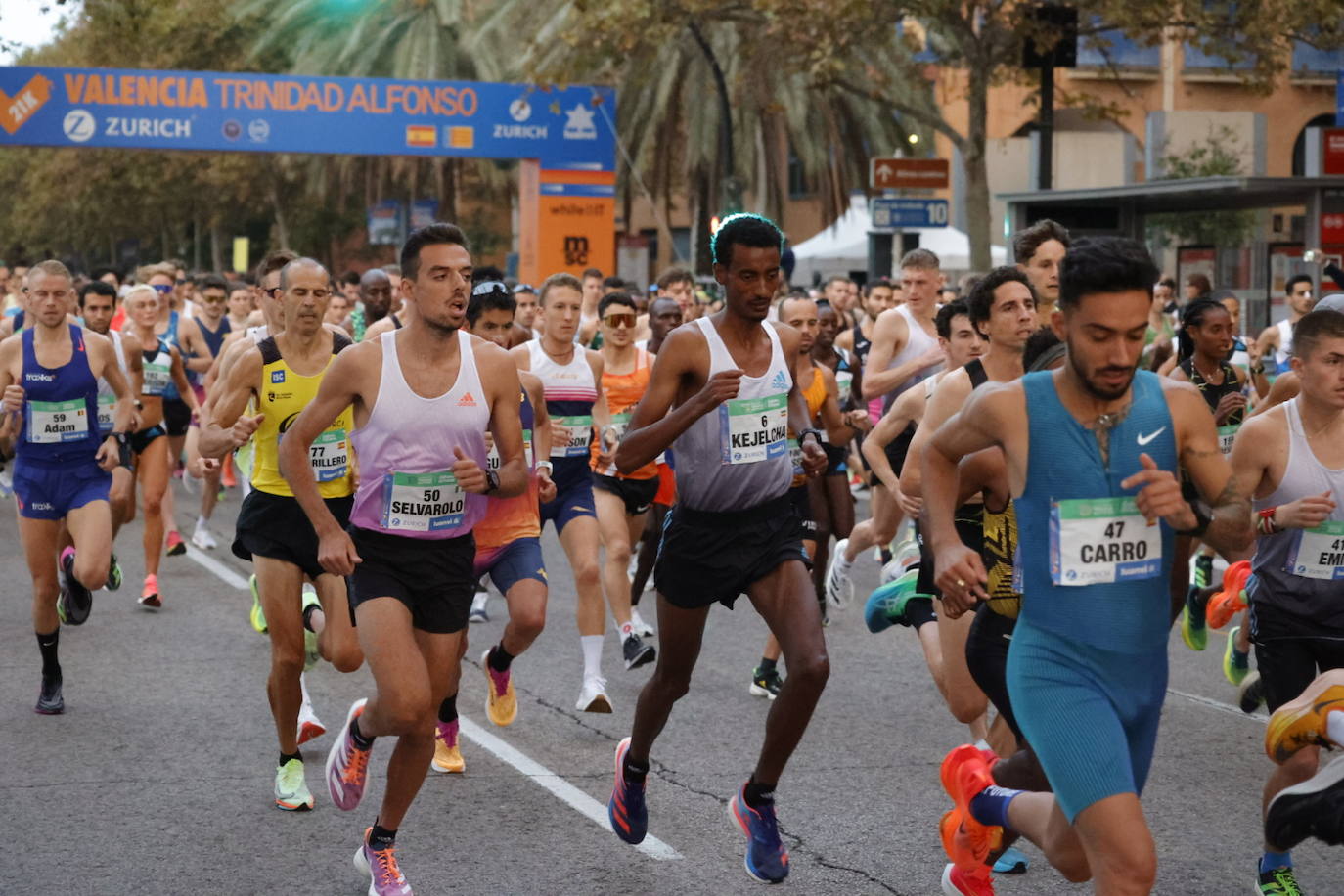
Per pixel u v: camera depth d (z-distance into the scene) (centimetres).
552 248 4769
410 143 4625
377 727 782
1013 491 613
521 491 805
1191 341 1331
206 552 2014
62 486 1183
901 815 944
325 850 879
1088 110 4044
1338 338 803
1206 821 936
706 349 801
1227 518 605
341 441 978
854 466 2200
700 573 815
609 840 898
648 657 1291
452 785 1007
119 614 1597
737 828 921
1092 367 579
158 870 843
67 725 1148
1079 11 3656
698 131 5238
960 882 721
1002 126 6197
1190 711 1213
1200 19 3506
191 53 7056
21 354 1170
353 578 797
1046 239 1009
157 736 1119
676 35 4188
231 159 7425
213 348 2419
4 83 4388
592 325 2142
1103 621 599
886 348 1505
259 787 995
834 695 1265
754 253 791
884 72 4694
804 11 3572
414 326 781
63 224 9556
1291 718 718
